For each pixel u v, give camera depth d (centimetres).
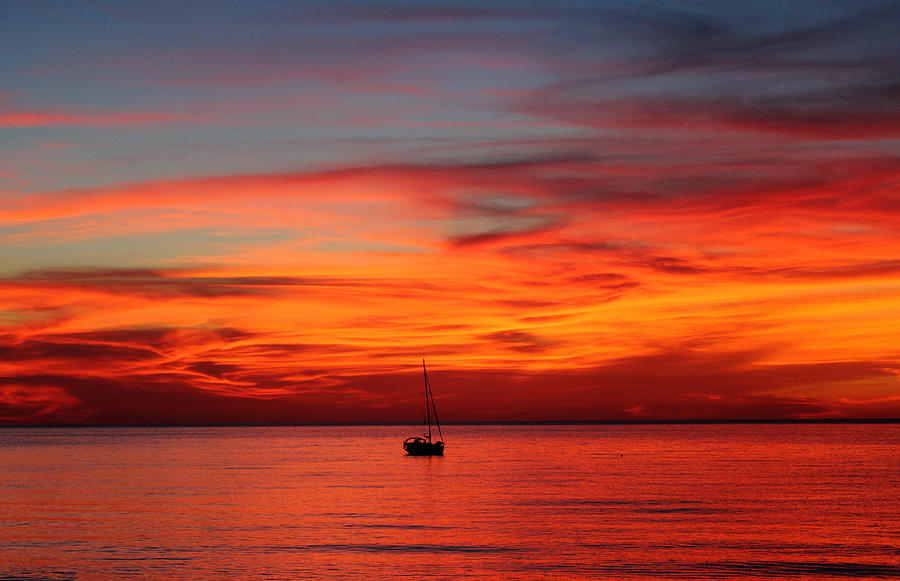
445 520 6569
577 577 4616
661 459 14988
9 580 4594
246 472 11844
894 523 6334
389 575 4653
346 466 13188
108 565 4891
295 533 5938
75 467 12988
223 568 4812
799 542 5538
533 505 7525
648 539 5659
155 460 15088
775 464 13350
